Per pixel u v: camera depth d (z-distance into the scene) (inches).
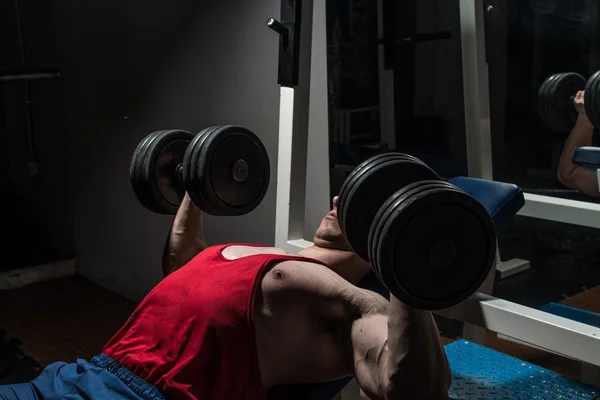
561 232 119.0
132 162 69.2
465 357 67.5
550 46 111.3
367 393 39.4
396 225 33.4
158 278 125.0
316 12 91.9
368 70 106.3
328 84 101.0
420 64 110.4
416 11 109.4
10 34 160.4
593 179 96.7
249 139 65.6
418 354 35.9
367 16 105.4
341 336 43.2
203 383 44.8
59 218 156.6
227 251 52.7
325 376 46.3
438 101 112.6
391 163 39.0
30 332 119.4
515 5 112.3
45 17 146.7
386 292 59.1
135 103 124.8
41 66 152.5
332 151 101.3
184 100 113.9
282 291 45.1
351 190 39.4
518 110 116.6
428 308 35.2
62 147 149.6
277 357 45.2
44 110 153.4
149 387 45.3
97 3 129.4
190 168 63.0
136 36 121.6
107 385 46.6
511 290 103.9
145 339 48.6
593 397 58.6
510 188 66.6
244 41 99.6
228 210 65.1
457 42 112.9
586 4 105.3
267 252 54.0
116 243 137.0
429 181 35.6
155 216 122.7
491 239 35.6
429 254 34.5
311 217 98.9
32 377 101.7
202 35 107.3
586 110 76.6
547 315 58.1
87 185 143.2
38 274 147.6
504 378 62.6
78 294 139.7
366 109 107.0
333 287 44.1
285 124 78.1
